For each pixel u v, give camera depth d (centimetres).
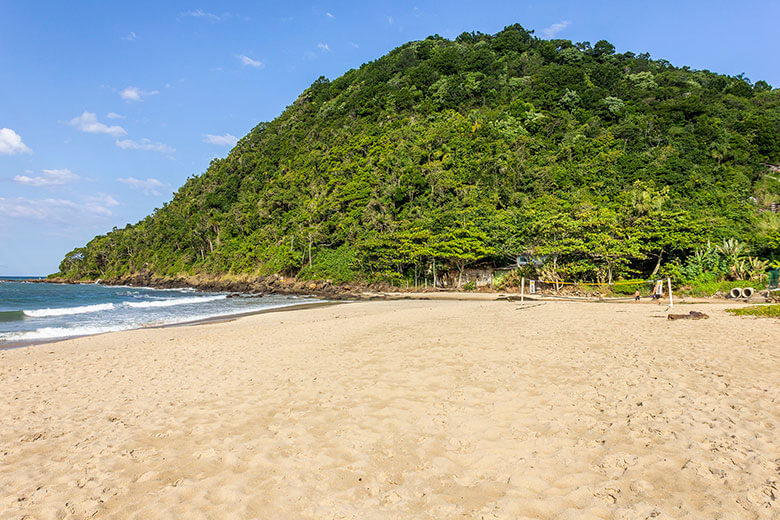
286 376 764
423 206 5778
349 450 432
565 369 698
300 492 350
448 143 6844
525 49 10519
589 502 311
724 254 3094
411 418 513
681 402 507
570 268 3453
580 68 9088
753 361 712
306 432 485
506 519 296
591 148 6316
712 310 1712
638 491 319
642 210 3578
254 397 641
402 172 6197
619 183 5434
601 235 3362
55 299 4091
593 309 1892
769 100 7444
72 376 862
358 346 1033
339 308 2594
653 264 3559
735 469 342
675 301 2389
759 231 3734
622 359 754
